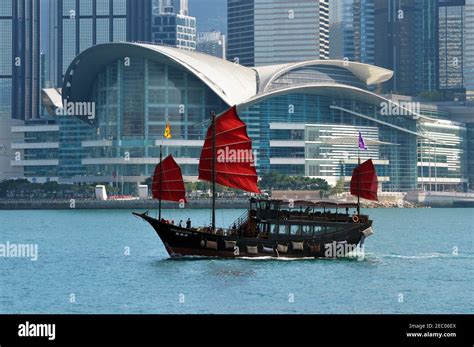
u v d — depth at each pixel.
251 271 160.00
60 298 137.62
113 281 152.88
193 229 174.62
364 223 177.25
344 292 140.38
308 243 174.88
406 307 128.62
